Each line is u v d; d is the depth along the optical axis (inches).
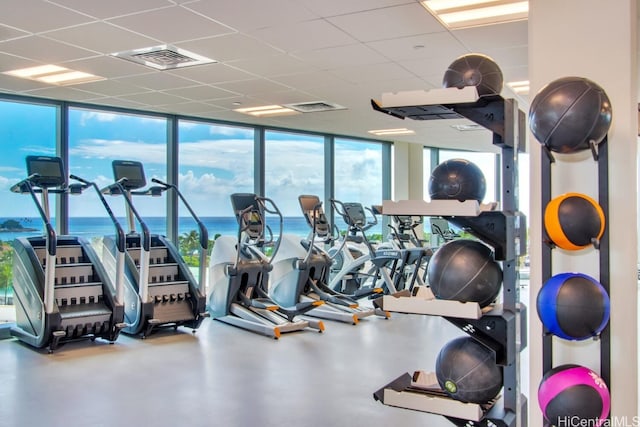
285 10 160.1
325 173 411.2
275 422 150.9
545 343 123.3
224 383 185.2
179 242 331.3
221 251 288.4
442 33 182.5
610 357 117.6
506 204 105.8
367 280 400.2
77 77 236.2
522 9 162.2
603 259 117.2
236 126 359.3
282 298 300.4
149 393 174.9
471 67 106.1
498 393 103.6
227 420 152.4
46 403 165.6
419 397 105.3
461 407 101.8
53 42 187.8
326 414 156.6
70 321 227.9
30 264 231.5
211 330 268.7
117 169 247.9
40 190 233.9
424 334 260.8
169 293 261.3
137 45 192.2
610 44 121.2
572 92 102.5
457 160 106.8
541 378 127.7
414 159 462.6
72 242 257.8
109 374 195.3
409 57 210.2
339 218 421.7
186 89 260.4
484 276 100.7
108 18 164.9
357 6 157.8
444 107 105.3
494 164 511.8
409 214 103.3
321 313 296.8
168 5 154.8
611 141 120.2
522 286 406.6
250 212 271.0
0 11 158.4
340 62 217.3
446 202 100.6
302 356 220.5
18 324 243.6
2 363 208.7
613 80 120.8
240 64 217.9
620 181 119.1
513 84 256.5
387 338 252.4
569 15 124.6
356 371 199.3
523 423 114.9
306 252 296.8
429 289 114.5
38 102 276.7
